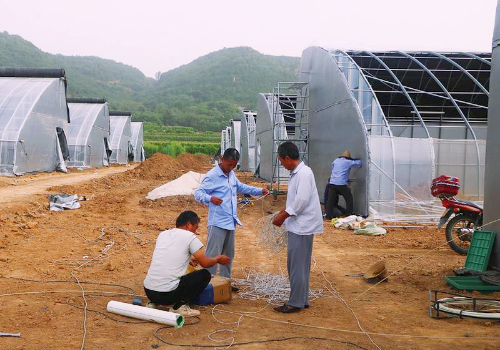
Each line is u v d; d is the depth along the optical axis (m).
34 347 4.73
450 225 9.91
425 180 14.23
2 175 24.50
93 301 6.27
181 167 34.91
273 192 17.92
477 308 6.23
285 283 7.25
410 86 19.33
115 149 46.72
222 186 6.85
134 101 181.38
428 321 5.74
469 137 20.12
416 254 9.66
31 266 7.98
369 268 7.88
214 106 157.00
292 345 4.96
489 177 7.64
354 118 14.73
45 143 28.58
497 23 7.57
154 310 5.55
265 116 27.89
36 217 12.96
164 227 12.30
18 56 160.25
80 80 177.38
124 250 9.50
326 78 17.62
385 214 14.02
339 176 14.02
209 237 6.86
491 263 7.47
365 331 5.38
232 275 7.88
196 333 5.25
